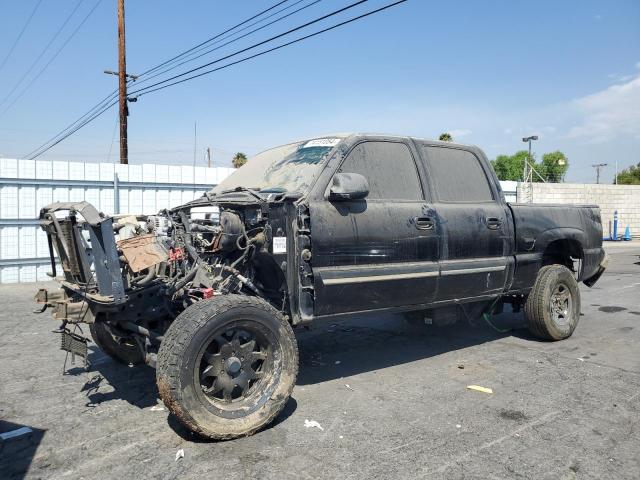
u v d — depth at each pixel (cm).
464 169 536
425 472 303
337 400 423
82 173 1182
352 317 431
